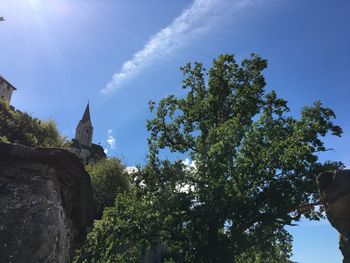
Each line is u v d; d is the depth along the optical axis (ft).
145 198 91.91
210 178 84.33
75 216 54.90
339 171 42.60
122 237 86.48
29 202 46.29
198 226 85.51
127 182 147.64
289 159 81.82
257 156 84.74
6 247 42.42
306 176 84.23
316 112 90.89
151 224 86.89
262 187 85.81
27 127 132.26
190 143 101.04
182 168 89.97
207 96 105.29
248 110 99.60
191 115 102.47
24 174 48.08
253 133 89.45
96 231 85.97
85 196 55.72
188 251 86.17
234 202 81.30
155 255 116.37
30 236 44.27
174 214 87.71
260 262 96.43
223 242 83.82
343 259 39.96
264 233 88.28
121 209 91.04
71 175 53.01
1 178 46.57
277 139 89.97
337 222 41.57
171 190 89.20
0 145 48.67
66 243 50.44
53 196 48.57
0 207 44.29
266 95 100.42
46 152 50.62
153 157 95.09
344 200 41.24
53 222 46.93
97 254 82.99
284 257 91.20
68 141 152.25
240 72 105.09
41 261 43.78
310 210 85.71
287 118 94.43
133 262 87.97
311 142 87.20
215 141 88.74
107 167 147.84
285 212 84.02
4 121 123.65
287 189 83.61
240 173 84.48
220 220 85.56
